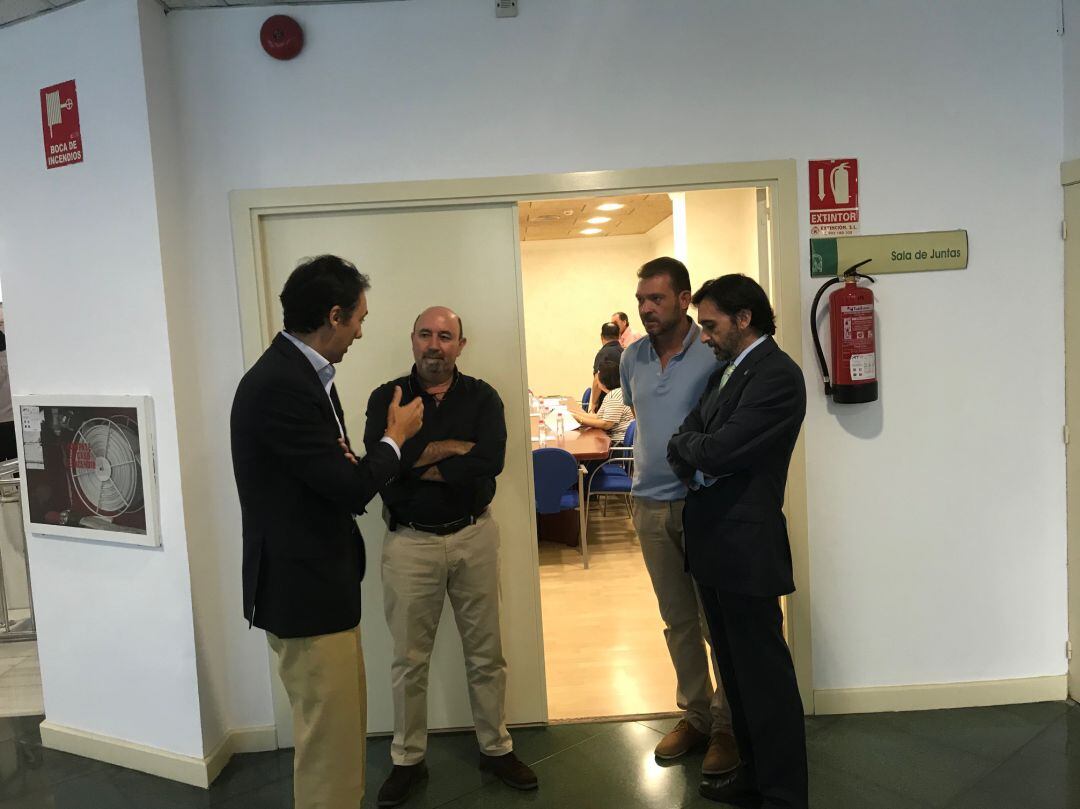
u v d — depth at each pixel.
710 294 2.11
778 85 2.62
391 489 2.38
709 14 2.61
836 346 2.61
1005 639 2.81
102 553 2.70
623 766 2.55
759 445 1.98
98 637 2.74
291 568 1.78
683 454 2.09
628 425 5.10
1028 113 2.66
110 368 2.60
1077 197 2.60
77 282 2.61
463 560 2.41
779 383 2.01
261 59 2.58
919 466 2.74
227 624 2.72
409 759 2.44
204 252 2.62
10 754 2.84
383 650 2.79
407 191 2.62
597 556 4.93
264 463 1.76
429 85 2.61
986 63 2.63
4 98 2.63
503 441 2.43
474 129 2.62
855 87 2.63
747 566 2.04
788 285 2.66
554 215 7.21
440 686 2.82
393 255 2.69
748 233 4.46
